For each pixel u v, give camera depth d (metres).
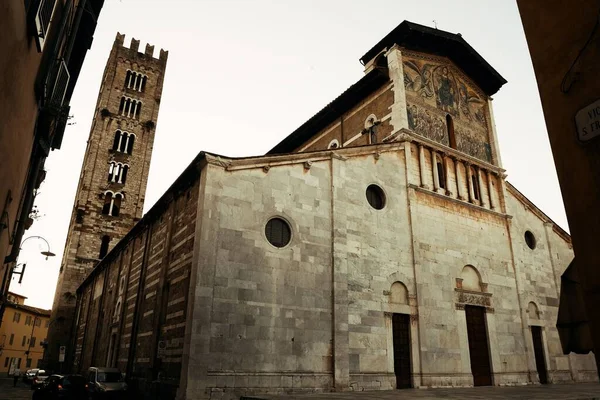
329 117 37.00
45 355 59.41
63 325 57.56
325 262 22.86
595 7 7.30
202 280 18.84
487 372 27.28
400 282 25.50
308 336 21.00
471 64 35.97
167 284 23.69
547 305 32.62
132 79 76.56
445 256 28.00
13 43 7.89
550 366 30.58
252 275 20.27
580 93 7.34
